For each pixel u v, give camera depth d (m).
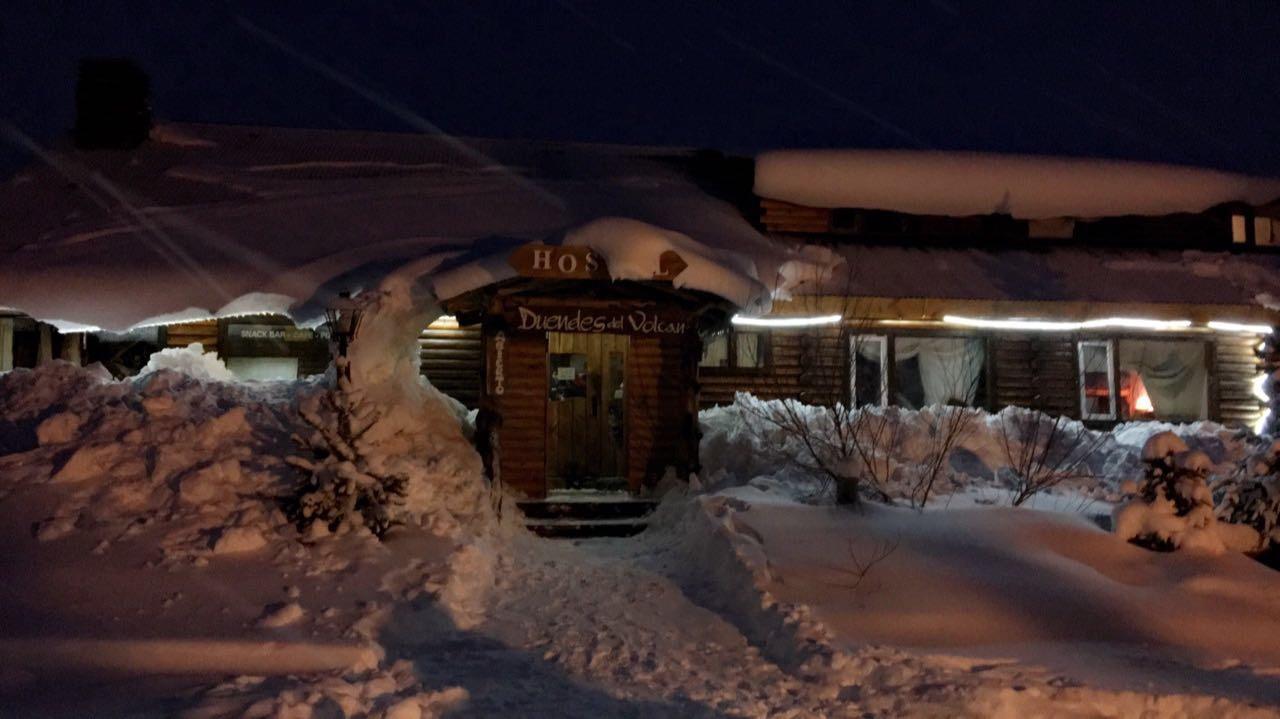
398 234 13.62
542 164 17.00
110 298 12.16
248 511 9.14
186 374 12.00
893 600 8.71
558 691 6.67
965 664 7.39
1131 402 15.95
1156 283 15.02
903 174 15.47
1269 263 16.05
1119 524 10.13
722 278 11.80
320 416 9.63
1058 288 14.58
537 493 12.48
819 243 15.45
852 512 10.58
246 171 15.60
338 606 7.79
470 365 15.04
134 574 7.96
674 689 6.84
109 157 15.78
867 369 15.48
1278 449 10.65
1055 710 6.48
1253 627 8.48
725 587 9.26
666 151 18.03
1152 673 7.27
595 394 14.50
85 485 9.21
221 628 7.18
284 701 5.72
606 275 11.65
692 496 11.86
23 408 10.57
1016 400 15.74
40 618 7.16
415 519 9.91
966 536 10.02
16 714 5.75
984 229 16.02
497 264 11.56
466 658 7.31
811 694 6.80
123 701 5.99
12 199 14.43
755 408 13.61
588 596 9.11
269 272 12.52
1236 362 16.31
